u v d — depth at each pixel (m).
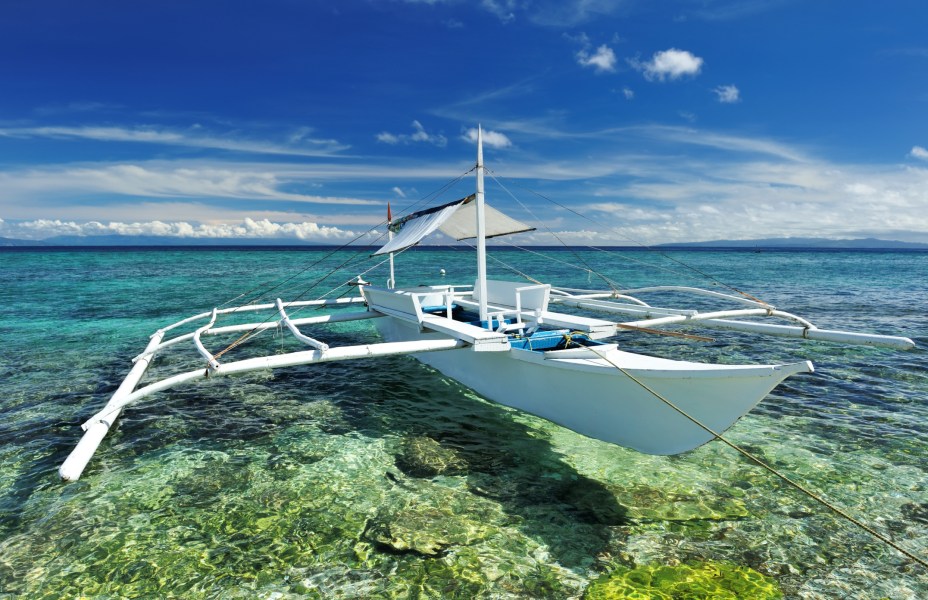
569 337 6.97
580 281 31.42
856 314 16.56
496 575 4.00
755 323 7.62
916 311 17.19
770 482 5.46
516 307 9.19
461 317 10.45
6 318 17.22
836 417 7.31
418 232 8.73
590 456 6.16
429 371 10.12
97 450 6.43
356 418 7.57
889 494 5.17
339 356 6.39
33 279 33.06
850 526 4.63
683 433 5.22
